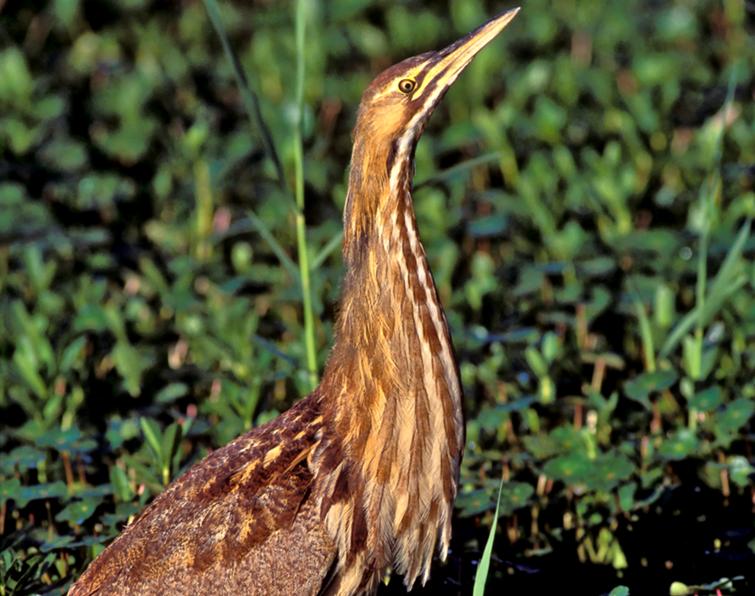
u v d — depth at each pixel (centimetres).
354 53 2459
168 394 1411
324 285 1667
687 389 1366
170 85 2317
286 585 1048
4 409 1457
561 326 1625
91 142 2214
